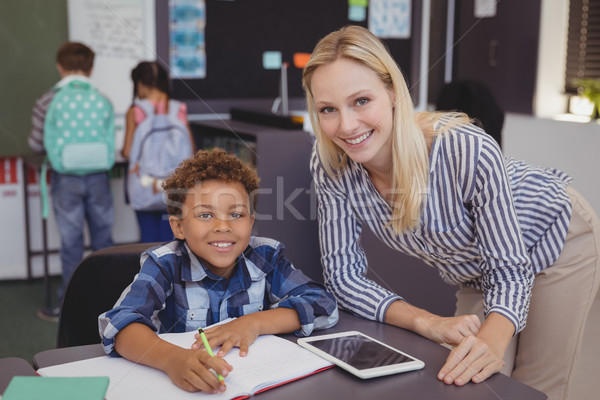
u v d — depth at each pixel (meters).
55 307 2.60
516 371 1.30
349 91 0.88
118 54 3.06
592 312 2.48
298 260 1.56
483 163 0.96
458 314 1.27
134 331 0.81
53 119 2.48
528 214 1.18
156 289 0.93
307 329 0.90
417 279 1.58
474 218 1.02
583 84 3.12
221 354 0.80
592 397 1.79
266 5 3.26
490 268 1.03
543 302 1.23
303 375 0.76
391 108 0.92
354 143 0.92
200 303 0.98
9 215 2.96
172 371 0.72
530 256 1.20
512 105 3.33
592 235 1.20
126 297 0.90
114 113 2.86
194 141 2.89
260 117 2.67
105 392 0.63
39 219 3.02
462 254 1.10
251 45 3.26
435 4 3.64
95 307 1.04
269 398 0.70
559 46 3.20
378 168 1.02
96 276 1.04
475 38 3.52
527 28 3.20
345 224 1.10
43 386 0.63
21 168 2.94
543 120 3.14
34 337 2.28
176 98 3.14
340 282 1.06
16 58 2.81
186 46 3.13
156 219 2.48
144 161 2.45
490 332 0.93
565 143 3.01
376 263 1.54
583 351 2.12
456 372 0.76
